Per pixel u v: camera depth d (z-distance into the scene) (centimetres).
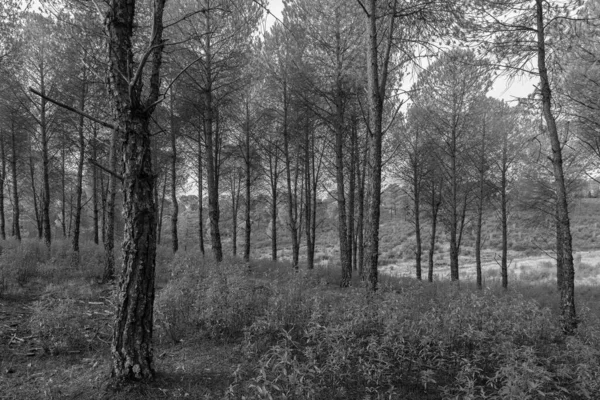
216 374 430
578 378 391
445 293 815
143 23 927
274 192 1873
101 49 878
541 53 773
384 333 466
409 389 405
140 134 399
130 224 394
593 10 840
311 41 1127
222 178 2209
